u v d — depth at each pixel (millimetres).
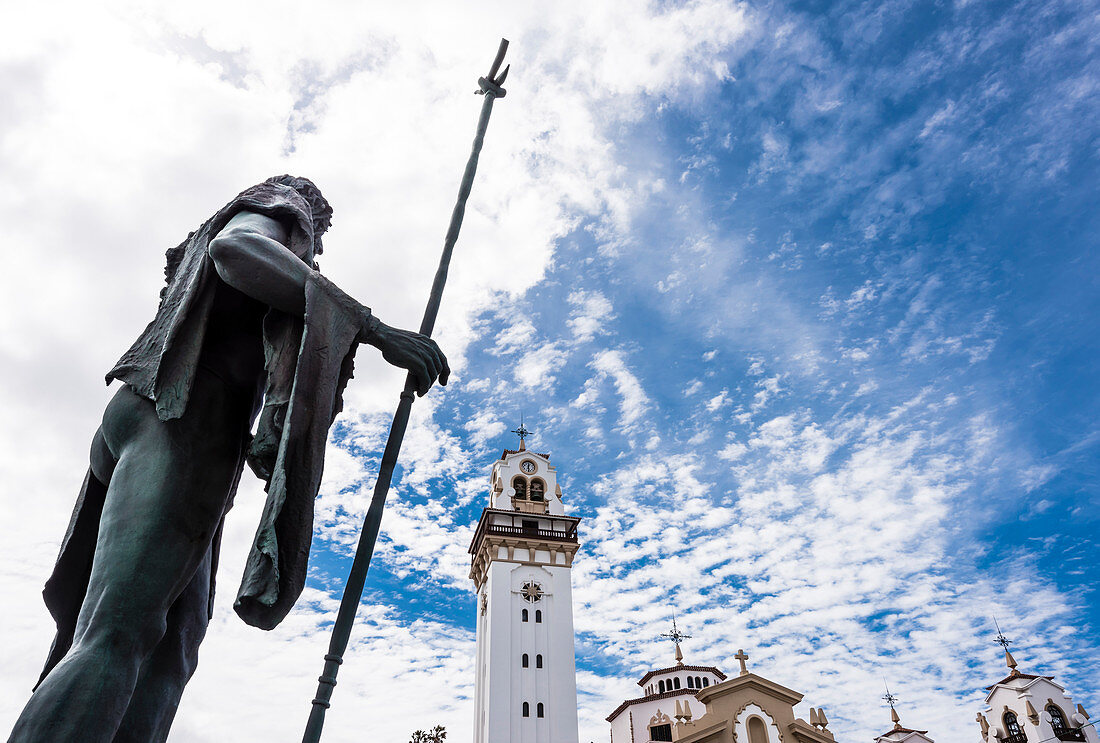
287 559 2422
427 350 3006
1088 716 47781
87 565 2854
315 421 2574
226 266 2686
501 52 4477
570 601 58156
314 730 2490
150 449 2637
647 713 65000
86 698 2178
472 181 4070
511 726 52125
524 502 64438
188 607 2826
